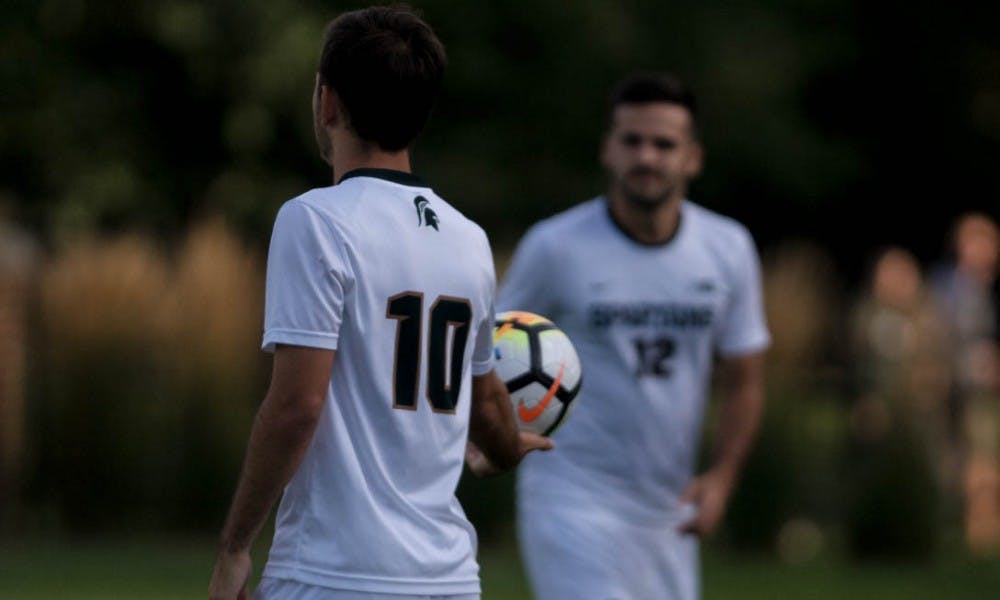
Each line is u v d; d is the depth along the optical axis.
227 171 72.19
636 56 79.25
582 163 79.75
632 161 21.52
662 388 21.75
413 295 13.18
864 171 105.50
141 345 47.62
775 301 47.66
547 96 77.94
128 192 69.00
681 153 21.81
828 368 52.16
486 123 78.19
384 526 12.84
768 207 102.94
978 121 108.56
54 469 47.31
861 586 41.56
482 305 13.80
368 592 12.72
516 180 78.69
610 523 21.41
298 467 12.82
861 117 107.69
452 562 13.20
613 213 21.86
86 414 47.06
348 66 13.26
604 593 21.12
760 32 84.50
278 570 12.95
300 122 68.50
